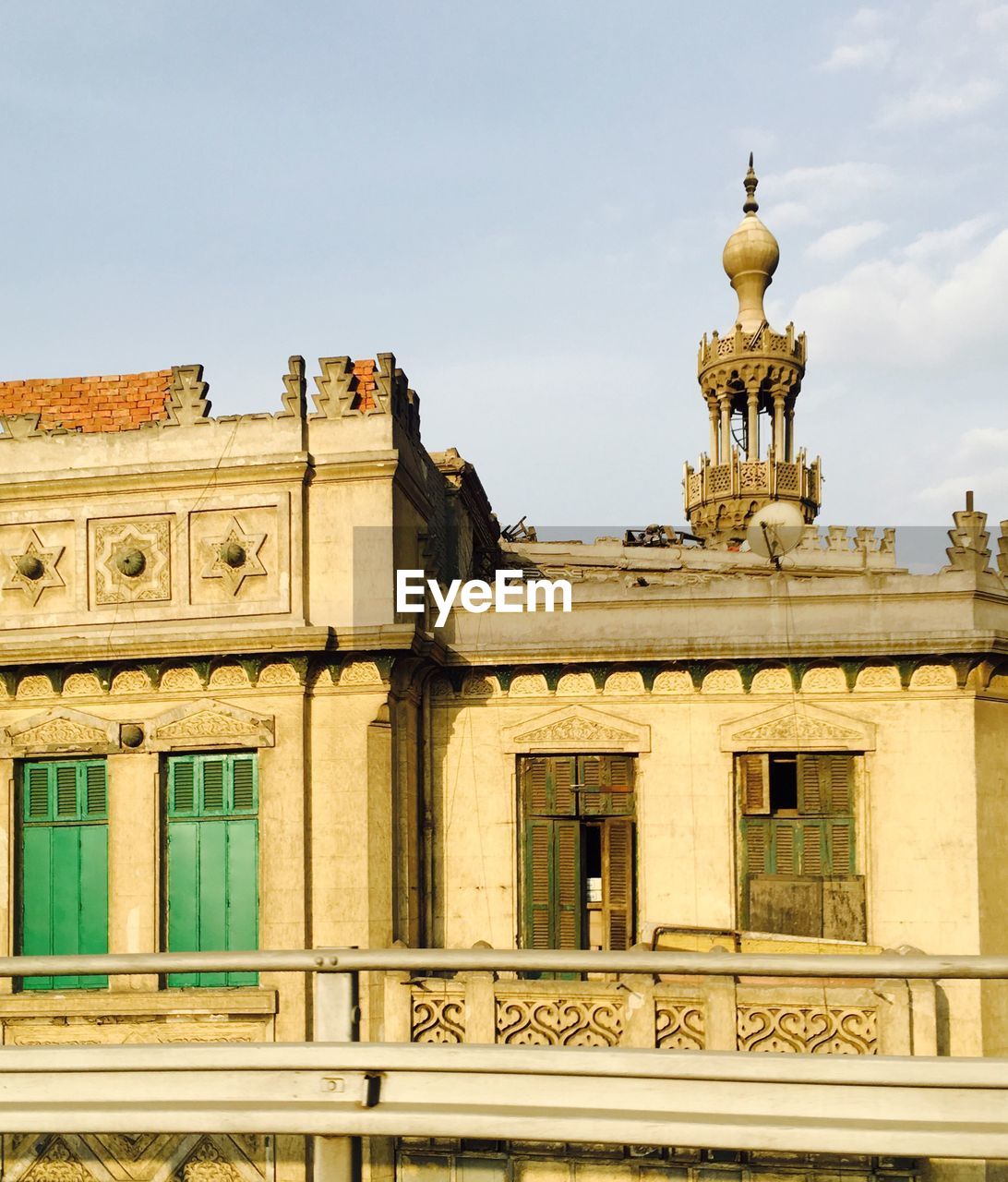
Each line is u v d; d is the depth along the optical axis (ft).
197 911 51.47
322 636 49.93
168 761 52.75
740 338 126.21
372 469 51.96
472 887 54.19
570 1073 13.87
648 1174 39.68
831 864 51.62
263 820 50.88
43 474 54.08
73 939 52.26
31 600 54.24
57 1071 14.62
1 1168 31.71
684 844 52.44
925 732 51.03
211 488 53.11
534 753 54.60
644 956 14.17
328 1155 14.07
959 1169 39.04
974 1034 48.78
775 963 13.91
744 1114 13.51
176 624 52.65
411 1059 14.10
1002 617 53.01
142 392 59.82
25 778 53.83
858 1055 13.53
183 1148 43.80
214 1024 49.55
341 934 49.62
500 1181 40.06
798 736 51.96
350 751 50.88
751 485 124.26
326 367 53.31
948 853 50.11
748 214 133.28
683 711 53.31
